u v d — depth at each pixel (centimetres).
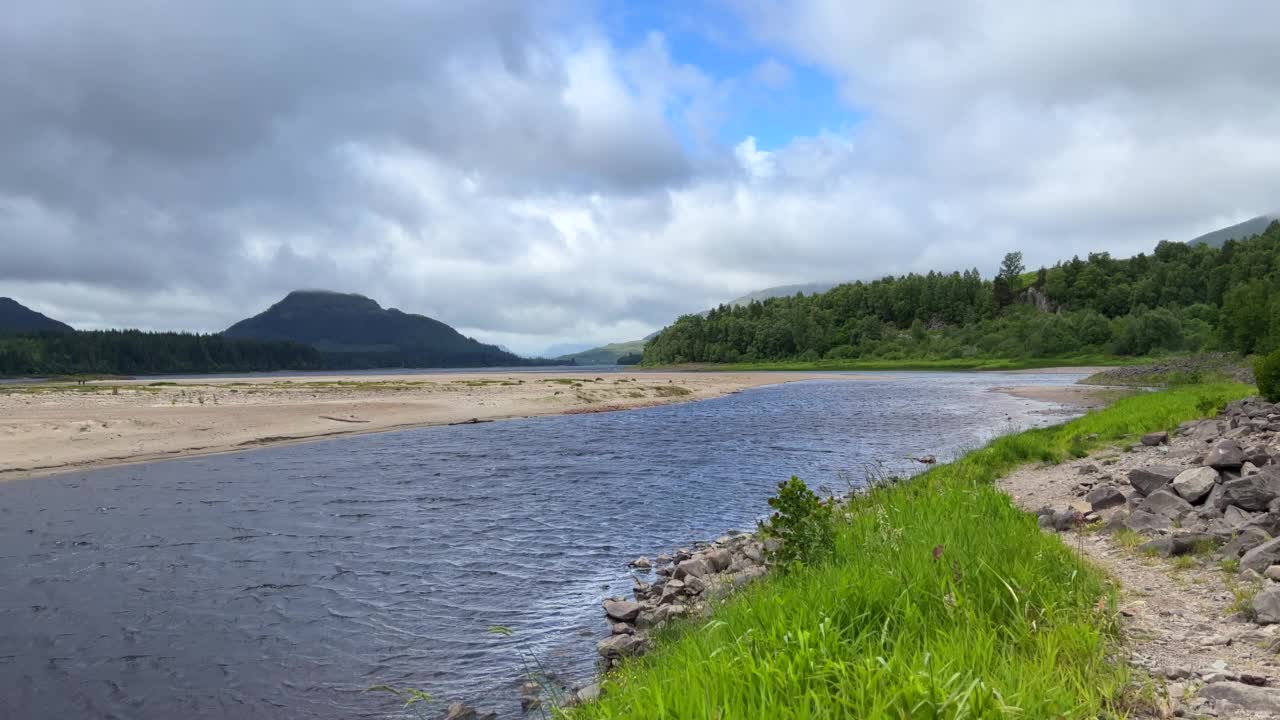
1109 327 16275
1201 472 1133
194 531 1585
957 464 2031
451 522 1681
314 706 787
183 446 2989
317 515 1752
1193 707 437
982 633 499
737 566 1226
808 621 555
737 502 1914
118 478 2295
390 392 6334
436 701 792
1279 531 873
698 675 457
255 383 8744
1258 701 432
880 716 373
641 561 1318
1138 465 1664
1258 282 8400
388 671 873
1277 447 1454
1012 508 1098
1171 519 1046
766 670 439
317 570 1296
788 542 884
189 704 796
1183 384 5972
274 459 2736
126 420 3512
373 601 1129
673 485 2162
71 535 1545
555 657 902
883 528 936
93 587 1195
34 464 2497
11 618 1055
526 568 1312
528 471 2438
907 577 643
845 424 4050
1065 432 2631
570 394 6225
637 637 916
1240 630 592
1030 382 9331
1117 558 899
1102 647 531
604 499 1956
